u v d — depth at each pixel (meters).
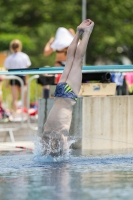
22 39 73.06
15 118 28.75
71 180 13.49
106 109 21.03
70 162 16.42
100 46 77.44
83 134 20.81
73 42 16.95
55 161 16.67
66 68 16.89
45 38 77.38
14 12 78.94
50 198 11.57
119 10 77.00
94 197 11.57
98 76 21.38
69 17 76.81
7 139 24.80
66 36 28.03
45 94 27.56
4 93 32.44
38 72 20.81
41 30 77.88
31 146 21.56
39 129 21.98
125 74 25.41
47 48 29.55
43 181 13.44
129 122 21.28
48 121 16.77
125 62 80.75
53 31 77.44
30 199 11.54
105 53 79.38
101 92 21.36
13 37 72.56
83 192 12.08
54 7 77.31
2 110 29.00
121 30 77.19
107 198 11.47
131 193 11.94
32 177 13.98
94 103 20.91
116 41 76.94
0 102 29.34
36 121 28.88
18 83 29.12
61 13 77.06
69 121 16.83
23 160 16.89
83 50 16.86
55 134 16.69
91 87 21.28
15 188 12.68
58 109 16.69
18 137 25.31
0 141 23.97
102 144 20.95
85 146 20.80
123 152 19.27
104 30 77.38
